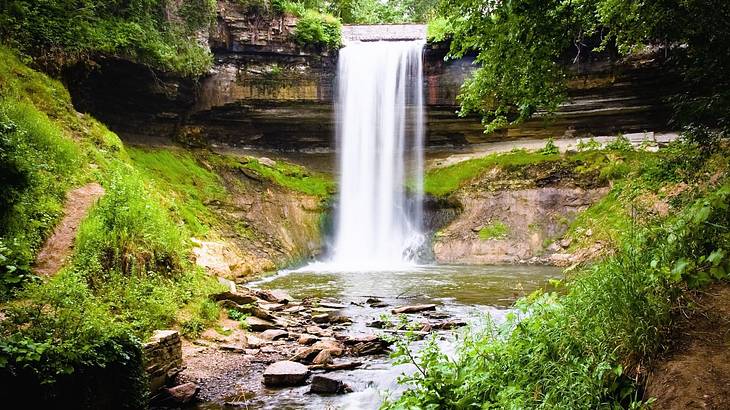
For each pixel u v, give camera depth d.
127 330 5.80
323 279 17.81
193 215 19.14
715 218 4.78
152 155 21.50
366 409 6.15
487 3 7.40
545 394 4.24
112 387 5.37
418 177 27.52
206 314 9.74
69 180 11.62
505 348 5.25
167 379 6.79
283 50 25.91
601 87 25.09
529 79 8.01
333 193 26.36
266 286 15.90
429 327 9.95
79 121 15.61
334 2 36.91
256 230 22.14
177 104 23.23
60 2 17.69
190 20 22.83
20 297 5.99
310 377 7.30
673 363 3.86
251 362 8.04
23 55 15.49
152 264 10.01
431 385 4.86
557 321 5.04
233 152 25.97
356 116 27.66
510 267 21.52
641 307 4.32
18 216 9.05
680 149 7.16
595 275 5.08
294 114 26.86
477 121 27.55
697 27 5.57
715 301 4.47
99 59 18.75
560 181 24.02
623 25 7.36
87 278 8.54
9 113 11.77
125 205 10.76
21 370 4.50
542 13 7.20
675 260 4.80
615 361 4.19
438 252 24.34
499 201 24.77
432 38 26.45
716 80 5.77
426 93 27.56
